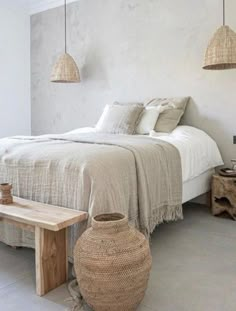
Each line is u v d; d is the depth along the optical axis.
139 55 3.98
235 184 3.08
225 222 3.04
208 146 3.29
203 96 3.55
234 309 1.66
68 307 1.68
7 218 1.90
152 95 3.92
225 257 2.27
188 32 3.60
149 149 2.48
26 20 4.99
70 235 2.01
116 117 3.52
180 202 2.73
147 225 2.26
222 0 3.36
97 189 1.92
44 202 2.16
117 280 1.51
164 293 1.81
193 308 1.66
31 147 2.39
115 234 1.59
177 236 2.67
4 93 4.79
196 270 2.08
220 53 2.98
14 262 2.19
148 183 2.34
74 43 4.57
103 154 2.12
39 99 5.06
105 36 4.26
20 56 4.96
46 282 1.82
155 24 3.83
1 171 2.38
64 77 4.21
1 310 1.65
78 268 1.59
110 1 4.18
